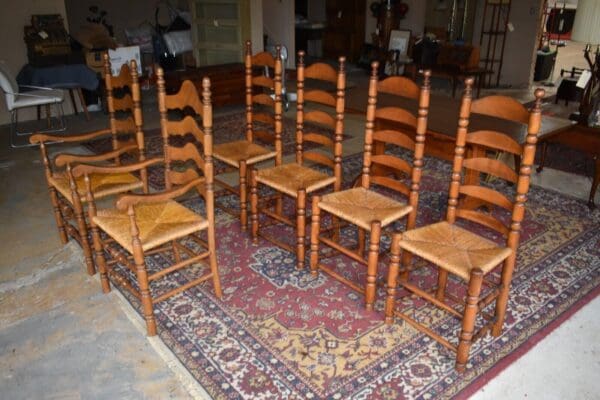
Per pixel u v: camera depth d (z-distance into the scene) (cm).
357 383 184
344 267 260
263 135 310
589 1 288
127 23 788
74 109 581
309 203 323
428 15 773
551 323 216
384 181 245
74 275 255
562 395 180
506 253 191
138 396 180
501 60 734
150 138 482
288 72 708
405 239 203
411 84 224
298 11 1007
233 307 227
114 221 221
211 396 179
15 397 180
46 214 323
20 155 436
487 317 215
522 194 187
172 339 208
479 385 183
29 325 218
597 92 364
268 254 271
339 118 259
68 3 730
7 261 267
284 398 178
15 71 557
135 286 244
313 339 206
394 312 213
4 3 532
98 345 205
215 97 563
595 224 305
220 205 315
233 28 621
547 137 301
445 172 390
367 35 876
